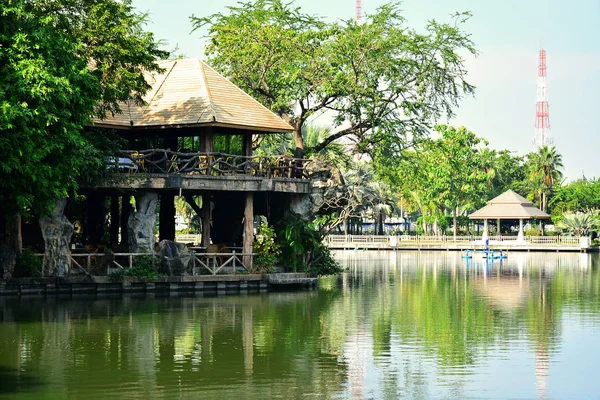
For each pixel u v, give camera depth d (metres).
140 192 38.94
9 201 32.09
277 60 49.94
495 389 20.20
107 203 50.38
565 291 42.09
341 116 49.41
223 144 43.78
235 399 19.17
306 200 43.19
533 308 34.47
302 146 50.16
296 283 41.88
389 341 26.17
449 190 112.69
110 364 22.42
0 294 35.50
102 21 37.16
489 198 128.25
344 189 44.66
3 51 28.69
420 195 117.56
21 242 37.28
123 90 37.66
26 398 18.98
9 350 24.08
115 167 37.28
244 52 48.97
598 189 118.56
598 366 22.58
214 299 36.38
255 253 41.03
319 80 47.94
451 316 31.77
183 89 43.31
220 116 41.22
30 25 29.62
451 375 21.55
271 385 20.45
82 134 36.88
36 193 30.83
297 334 27.30
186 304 34.44
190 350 24.42
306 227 42.47
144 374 21.38
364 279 50.50
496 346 25.36
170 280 38.44
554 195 124.69
